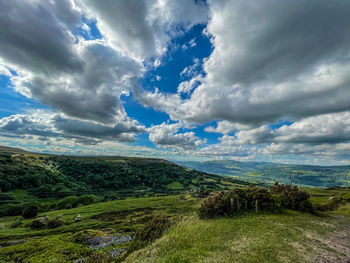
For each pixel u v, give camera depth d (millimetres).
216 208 28922
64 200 124000
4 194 124625
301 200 32750
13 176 152375
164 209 95250
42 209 110375
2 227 71000
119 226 59406
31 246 37625
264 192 33594
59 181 184125
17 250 35562
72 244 37625
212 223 24078
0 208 104625
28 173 166750
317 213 31094
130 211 93062
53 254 32312
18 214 98625
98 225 63750
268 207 30719
